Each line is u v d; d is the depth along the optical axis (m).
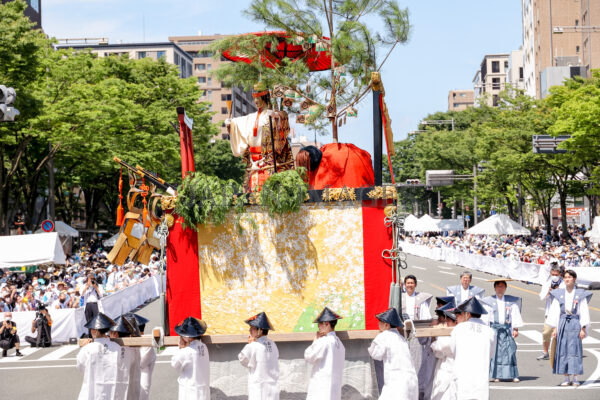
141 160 38.97
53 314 22.17
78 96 34.34
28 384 15.14
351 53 9.92
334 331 8.49
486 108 67.62
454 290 13.16
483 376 8.91
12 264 26.39
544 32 95.62
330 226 8.75
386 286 8.68
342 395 8.89
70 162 41.16
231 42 10.27
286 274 8.78
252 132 9.92
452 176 44.97
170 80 47.25
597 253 36.03
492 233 47.34
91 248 52.97
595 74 40.31
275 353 8.55
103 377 8.84
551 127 39.22
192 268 8.88
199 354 8.55
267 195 8.67
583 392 12.39
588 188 49.22
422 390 9.95
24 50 30.48
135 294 29.50
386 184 8.66
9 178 34.69
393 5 10.03
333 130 10.25
